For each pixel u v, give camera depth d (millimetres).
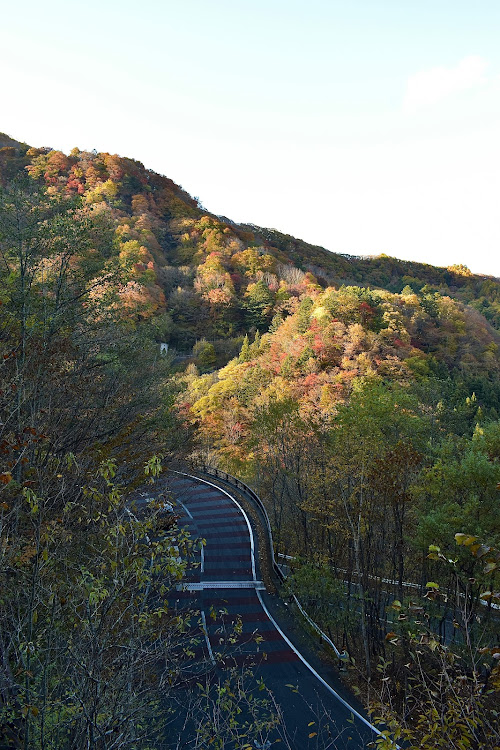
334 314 63719
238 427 48062
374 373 48125
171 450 17109
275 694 14109
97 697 4551
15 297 12781
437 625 17500
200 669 14406
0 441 6234
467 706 5250
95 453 10289
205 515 30484
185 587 6223
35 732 5285
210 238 100062
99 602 4934
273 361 59719
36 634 5359
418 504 16984
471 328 72500
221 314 83312
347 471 17641
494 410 52594
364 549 18719
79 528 7188
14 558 5590
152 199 111188
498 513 13938
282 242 140000
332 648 16938
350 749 11945
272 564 23016
